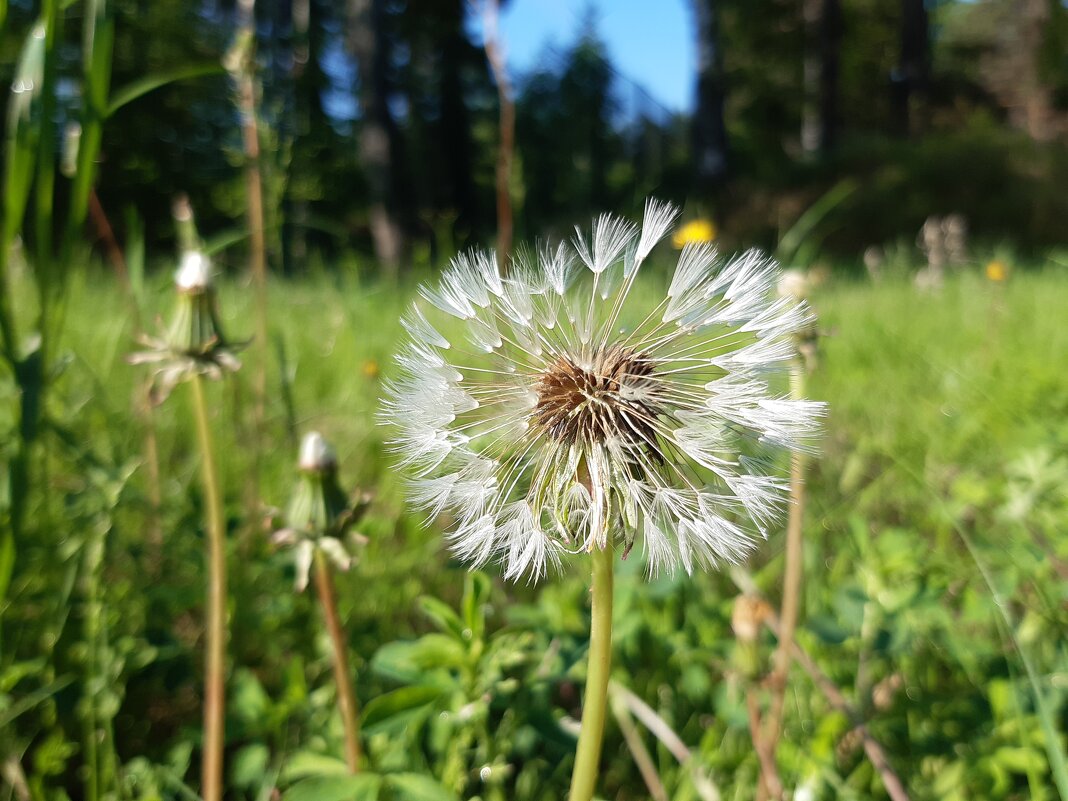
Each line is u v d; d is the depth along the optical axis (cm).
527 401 9
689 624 15
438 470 9
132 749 13
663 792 12
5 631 13
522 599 17
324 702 13
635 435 9
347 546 9
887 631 13
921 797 12
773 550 18
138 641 14
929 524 18
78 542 14
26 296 23
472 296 9
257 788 13
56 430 14
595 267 9
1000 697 12
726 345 9
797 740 13
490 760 12
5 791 12
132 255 15
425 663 11
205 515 16
